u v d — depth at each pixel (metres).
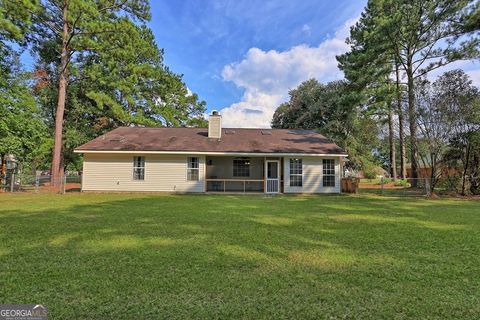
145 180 17.17
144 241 5.46
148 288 3.38
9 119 16.92
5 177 17.89
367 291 3.36
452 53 17.41
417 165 18.33
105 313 2.82
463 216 8.70
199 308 2.93
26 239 5.55
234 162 19.61
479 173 15.65
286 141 18.92
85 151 16.36
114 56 20.08
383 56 19.62
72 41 18.66
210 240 5.59
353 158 27.64
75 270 3.93
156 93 27.56
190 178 17.34
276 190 17.58
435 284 3.58
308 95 31.14
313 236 6.00
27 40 19.98
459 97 15.15
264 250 4.95
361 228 6.83
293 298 3.17
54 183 18.77
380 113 25.62
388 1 17.97
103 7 19.53
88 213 8.79
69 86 23.25
